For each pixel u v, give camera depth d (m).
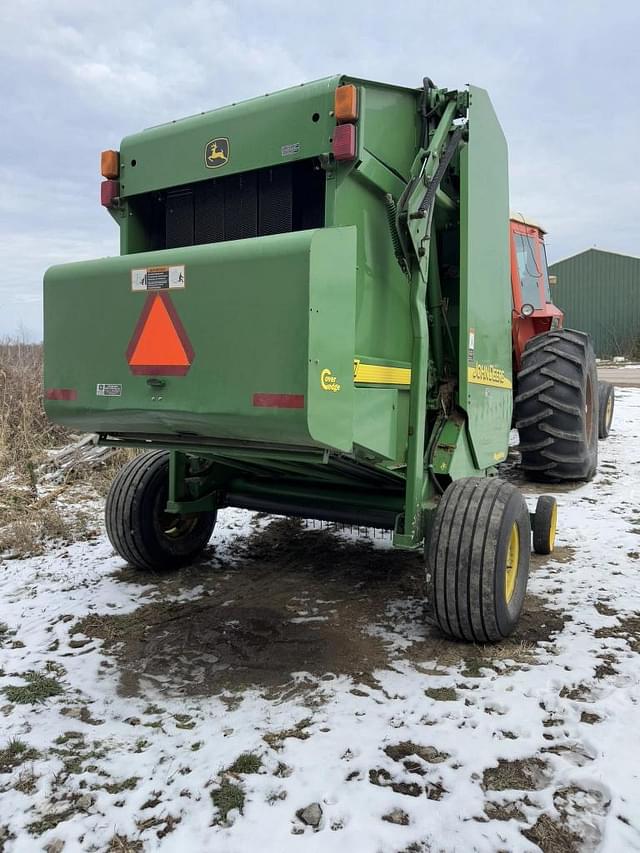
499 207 4.24
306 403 2.56
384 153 3.25
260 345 2.65
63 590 4.20
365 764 2.39
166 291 2.88
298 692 2.94
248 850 2.01
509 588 3.34
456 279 3.93
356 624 3.66
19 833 2.11
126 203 3.70
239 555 4.92
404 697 2.88
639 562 4.46
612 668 3.04
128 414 3.06
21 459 7.67
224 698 2.91
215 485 4.44
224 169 3.33
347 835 2.06
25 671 3.15
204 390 2.80
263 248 2.63
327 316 2.63
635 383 17.02
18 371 9.44
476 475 4.10
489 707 2.77
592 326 32.50
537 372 6.28
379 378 3.15
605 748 2.44
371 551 5.01
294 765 2.40
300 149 3.10
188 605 3.96
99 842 2.07
